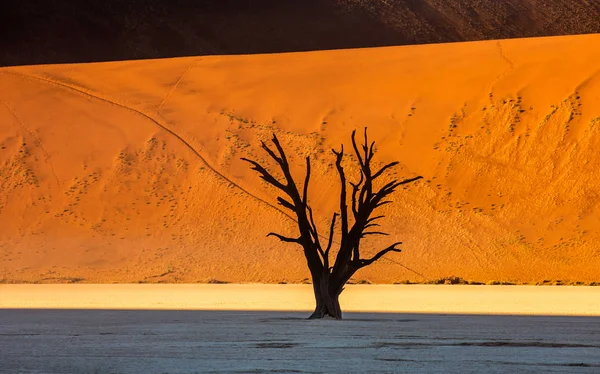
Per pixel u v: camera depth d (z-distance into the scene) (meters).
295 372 36.06
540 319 75.12
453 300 110.25
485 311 89.44
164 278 185.00
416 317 78.69
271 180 80.88
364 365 38.62
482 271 181.25
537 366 38.53
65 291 140.38
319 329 61.69
